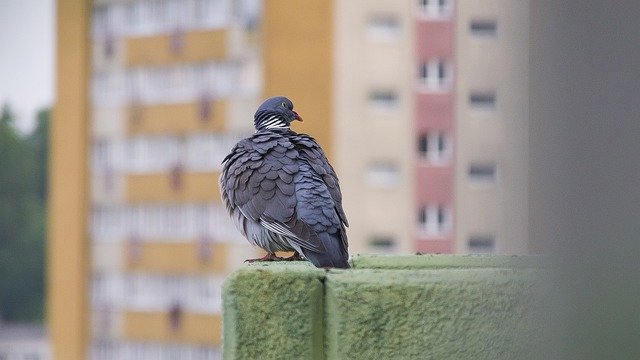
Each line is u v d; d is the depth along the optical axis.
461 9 39.22
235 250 43.06
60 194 46.28
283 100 7.84
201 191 43.50
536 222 3.40
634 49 3.21
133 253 45.06
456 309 4.33
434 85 39.56
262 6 40.84
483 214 39.06
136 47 44.47
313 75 39.72
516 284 4.31
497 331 4.31
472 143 39.09
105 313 45.72
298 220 6.79
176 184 44.06
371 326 4.33
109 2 45.16
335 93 39.59
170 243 44.31
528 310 4.29
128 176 45.03
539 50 3.34
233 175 7.09
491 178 38.94
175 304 44.25
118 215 45.56
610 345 3.29
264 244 7.05
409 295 4.33
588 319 3.32
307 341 4.41
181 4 43.16
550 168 3.34
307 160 7.07
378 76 39.59
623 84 3.22
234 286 4.41
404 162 39.75
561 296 3.35
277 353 4.40
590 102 3.25
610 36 3.22
